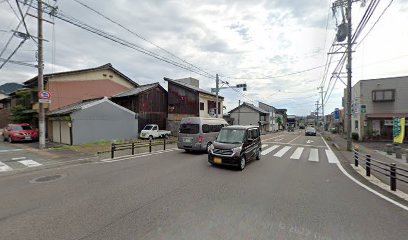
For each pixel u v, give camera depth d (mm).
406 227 3609
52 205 4449
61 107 19688
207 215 3992
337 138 26812
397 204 4664
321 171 7867
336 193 5367
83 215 3971
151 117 23141
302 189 5664
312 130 34094
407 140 19750
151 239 3158
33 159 9414
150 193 5195
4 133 17750
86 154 10836
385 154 12406
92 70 22359
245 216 3967
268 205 4516
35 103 18688
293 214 4082
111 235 3271
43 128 12594
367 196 5172
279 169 8078
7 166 8008
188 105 24688
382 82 21156
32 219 3818
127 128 19188
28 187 5688
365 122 21766
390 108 20859
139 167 8141
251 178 6699
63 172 7379
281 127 70562
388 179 6871
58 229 3459
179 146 12125
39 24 11945
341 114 38969
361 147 16172
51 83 19266
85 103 18156
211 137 12430
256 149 9773
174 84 24938
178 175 6965
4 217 3900
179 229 3459
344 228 3557
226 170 7746
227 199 4840
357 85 23516
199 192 5301
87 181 6242
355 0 12609
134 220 3771
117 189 5504
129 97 22594
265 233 3363
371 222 3783
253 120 47281
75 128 15273
